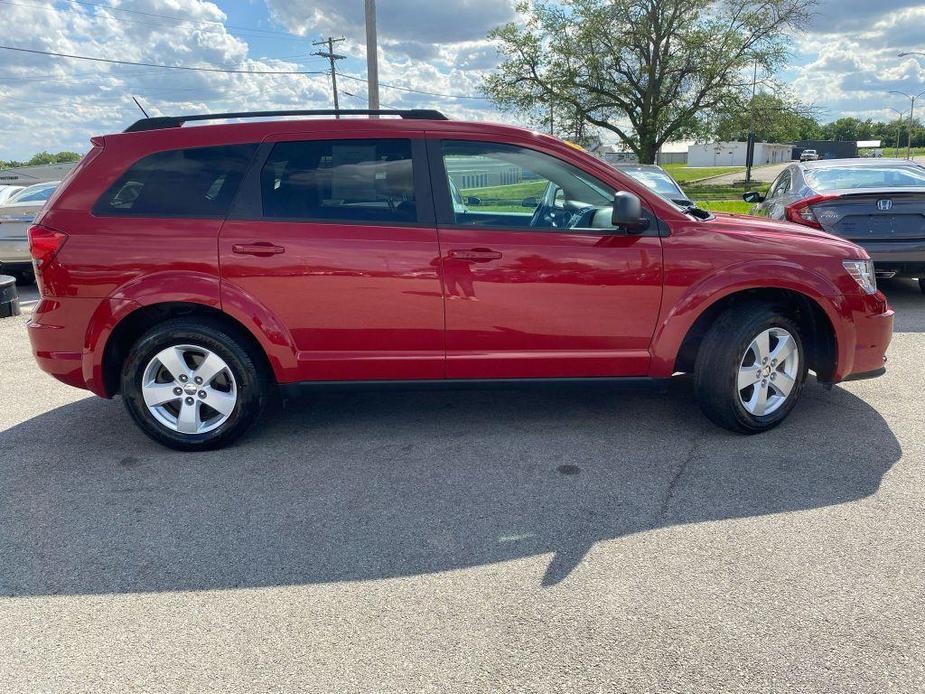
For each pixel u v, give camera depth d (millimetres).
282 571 2834
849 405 4570
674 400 4781
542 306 3893
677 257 3898
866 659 2244
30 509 3396
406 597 2639
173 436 4008
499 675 2215
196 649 2373
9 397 5176
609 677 2195
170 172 3881
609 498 3391
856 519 3117
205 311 4023
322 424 4461
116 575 2828
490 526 3154
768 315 3939
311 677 2229
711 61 38062
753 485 3480
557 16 39312
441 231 3844
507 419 4477
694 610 2512
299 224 3832
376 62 17750
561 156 3914
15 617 2572
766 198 9375
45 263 3842
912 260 6930
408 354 3947
